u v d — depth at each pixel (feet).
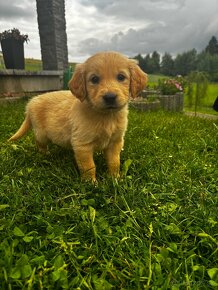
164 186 1.11
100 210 0.96
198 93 5.78
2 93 3.40
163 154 1.50
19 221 0.88
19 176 1.16
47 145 1.54
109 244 0.79
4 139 1.69
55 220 0.90
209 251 0.80
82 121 1.21
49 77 4.21
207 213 0.93
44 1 4.52
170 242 0.83
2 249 0.73
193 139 1.84
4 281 0.65
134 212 0.92
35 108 1.47
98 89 1.14
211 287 0.68
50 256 0.75
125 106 1.23
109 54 1.21
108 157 1.32
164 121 2.43
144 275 0.70
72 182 1.13
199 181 1.19
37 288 0.66
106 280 0.69
